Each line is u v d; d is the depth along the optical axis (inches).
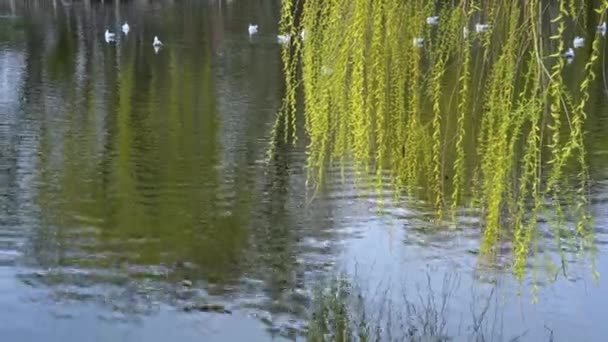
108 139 447.2
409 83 80.8
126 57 768.9
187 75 660.1
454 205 86.7
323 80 77.4
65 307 236.8
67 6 1240.8
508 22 73.7
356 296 237.1
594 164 340.5
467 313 221.5
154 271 265.9
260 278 259.0
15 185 358.6
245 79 630.5
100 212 324.5
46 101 559.2
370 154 83.4
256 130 462.9
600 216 281.1
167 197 345.1
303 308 233.8
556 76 61.5
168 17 1080.8
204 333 221.6
